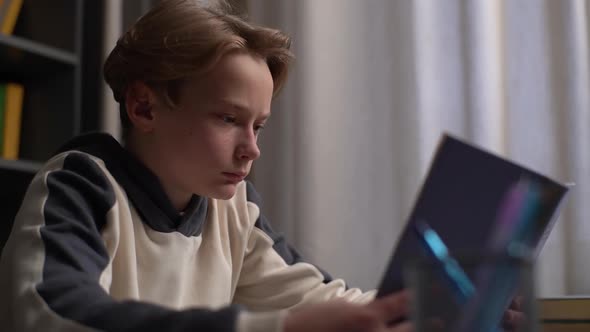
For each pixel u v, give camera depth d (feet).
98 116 6.21
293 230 6.08
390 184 5.78
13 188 6.00
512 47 5.35
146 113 3.03
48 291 2.01
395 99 5.81
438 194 1.69
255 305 3.49
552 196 1.67
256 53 3.03
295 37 6.21
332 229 5.92
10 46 5.41
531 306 1.20
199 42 2.88
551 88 5.19
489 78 5.44
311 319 1.45
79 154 2.79
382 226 5.78
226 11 3.21
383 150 5.84
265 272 3.49
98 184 2.72
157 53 2.96
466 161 1.69
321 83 6.09
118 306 1.79
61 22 6.00
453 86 5.62
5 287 2.51
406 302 1.48
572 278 4.95
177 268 3.03
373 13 5.99
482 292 1.20
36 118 6.06
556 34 5.21
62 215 2.43
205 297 3.20
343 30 6.08
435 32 5.72
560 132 5.13
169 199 3.04
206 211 3.36
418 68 5.74
